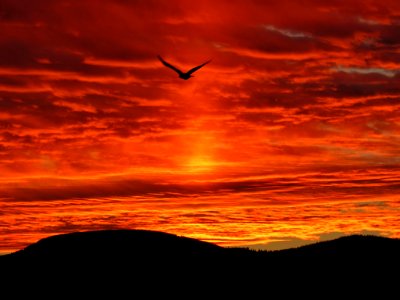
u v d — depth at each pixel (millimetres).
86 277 74125
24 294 70188
